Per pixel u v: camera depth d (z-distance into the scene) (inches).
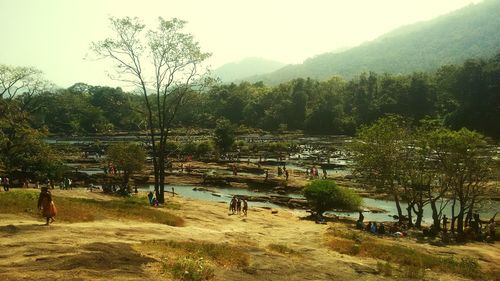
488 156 1285.7
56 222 743.1
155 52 1439.5
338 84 6919.3
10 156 1877.5
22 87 2098.9
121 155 2042.3
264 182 2204.7
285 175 2336.4
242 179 2273.6
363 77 6446.9
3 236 585.9
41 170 1961.1
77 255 510.3
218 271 555.2
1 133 1854.1
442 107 5152.6
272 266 628.4
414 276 673.0
